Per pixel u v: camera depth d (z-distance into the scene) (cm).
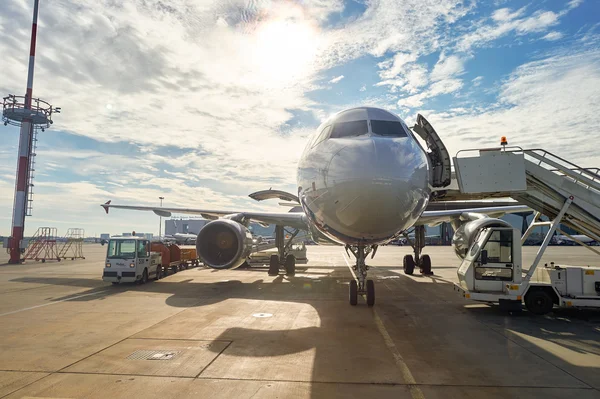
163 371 534
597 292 909
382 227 745
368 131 838
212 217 1806
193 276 1720
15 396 450
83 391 466
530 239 6481
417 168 764
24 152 2648
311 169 841
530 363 577
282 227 1742
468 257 1033
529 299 922
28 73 2750
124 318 862
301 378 509
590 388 480
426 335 734
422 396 455
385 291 1296
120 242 1445
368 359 588
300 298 1130
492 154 962
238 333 735
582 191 946
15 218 2567
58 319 852
